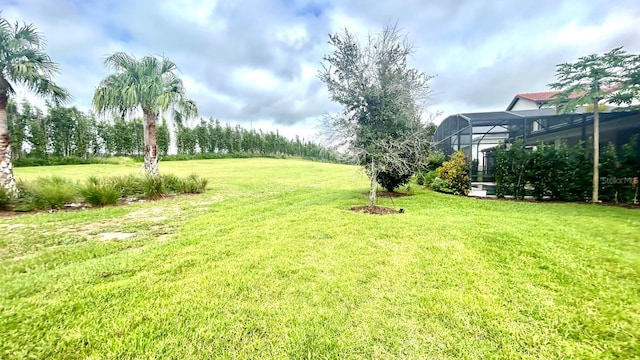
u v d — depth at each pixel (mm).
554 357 1926
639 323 2262
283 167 26859
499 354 1957
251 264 3525
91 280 3066
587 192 8758
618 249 4004
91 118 27141
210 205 8352
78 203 8219
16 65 7445
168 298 2686
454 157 11531
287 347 2037
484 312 2443
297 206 7965
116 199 8352
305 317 2395
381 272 3285
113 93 10664
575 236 4512
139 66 11086
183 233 5145
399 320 2352
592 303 2566
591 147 8945
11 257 3914
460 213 6754
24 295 2727
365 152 7078
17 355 1910
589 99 7902
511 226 5199
